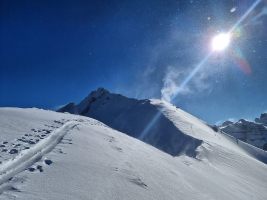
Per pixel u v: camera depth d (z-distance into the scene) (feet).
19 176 31.99
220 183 79.66
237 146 279.49
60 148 49.83
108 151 57.93
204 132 238.68
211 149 145.79
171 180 53.21
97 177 38.42
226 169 117.39
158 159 71.46
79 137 64.64
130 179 42.68
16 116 83.10
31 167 35.99
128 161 53.62
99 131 85.97
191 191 52.06
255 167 139.64
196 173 77.00
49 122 84.74
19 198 26.45
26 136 56.59
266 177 127.44
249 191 88.22
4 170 34.09
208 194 56.54
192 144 164.04
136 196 36.83
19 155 40.88
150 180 46.57
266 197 89.81
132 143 84.99
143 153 71.51
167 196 42.50
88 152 51.29
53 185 31.55
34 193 28.30
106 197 32.73
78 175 36.99
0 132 56.24
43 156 42.73
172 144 192.44
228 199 60.70
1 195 26.45
